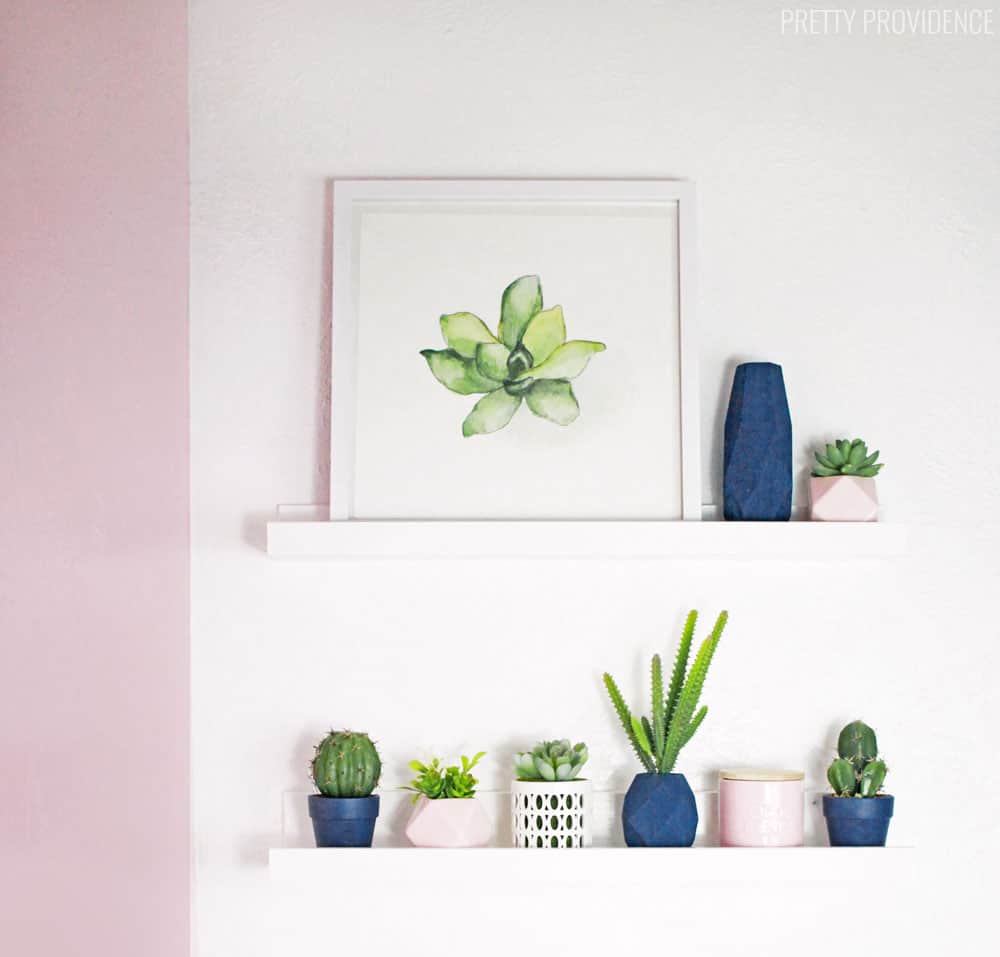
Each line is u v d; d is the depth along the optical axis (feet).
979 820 5.90
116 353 4.86
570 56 6.13
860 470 5.77
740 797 5.56
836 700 5.94
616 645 5.94
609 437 5.86
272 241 6.06
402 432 5.85
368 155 6.09
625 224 5.98
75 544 4.32
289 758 5.87
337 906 5.82
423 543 5.62
